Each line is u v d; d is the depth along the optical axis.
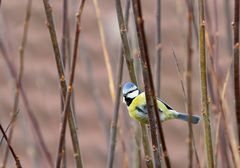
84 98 18.05
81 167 7.98
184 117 8.69
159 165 7.11
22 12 19.47
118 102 8.87
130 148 9.90
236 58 7.22
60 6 18.31
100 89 17.55
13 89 10.09
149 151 7.93
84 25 19.36
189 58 7.47
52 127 16.06
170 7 19.25
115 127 8.86
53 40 7.74
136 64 9.59
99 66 18.52
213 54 9.04
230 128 8.41
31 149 10.25
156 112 6.70
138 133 9.19
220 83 9.00
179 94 16.67
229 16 9.83
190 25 7.82
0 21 10.43
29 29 19.31
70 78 7.08
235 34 7.20
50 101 16.95
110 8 18.33
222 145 8.74
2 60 17.19
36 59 18.62
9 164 10.66
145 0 18.81
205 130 7.51
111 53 11.80
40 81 12.20
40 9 19.73
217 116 8.76
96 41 19.11
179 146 16.52
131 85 9.45
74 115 8.91
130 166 9.62
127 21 8.78
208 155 7.48
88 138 17.30
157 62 9.16
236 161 7.50
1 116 15.29
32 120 9.20
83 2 6.92
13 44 18.22
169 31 18.05
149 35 15.95
